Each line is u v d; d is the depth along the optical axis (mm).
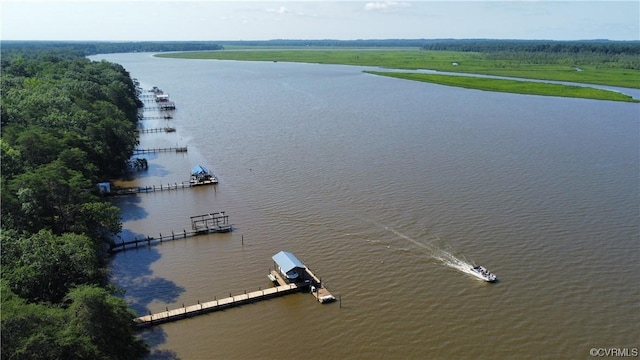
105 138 125688
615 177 120500
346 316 69625
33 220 78062
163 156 145250
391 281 77438
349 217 99375
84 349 50281
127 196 114125
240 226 97250
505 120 186625
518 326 66875
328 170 128125
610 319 68188
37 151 98375
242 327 67812
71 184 83312
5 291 55562
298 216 100688
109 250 87750
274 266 83125
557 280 76938
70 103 142375
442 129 172125
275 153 145000
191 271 81812
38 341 48406
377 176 122562
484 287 75438
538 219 97000
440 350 62844
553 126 175750
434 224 95438
